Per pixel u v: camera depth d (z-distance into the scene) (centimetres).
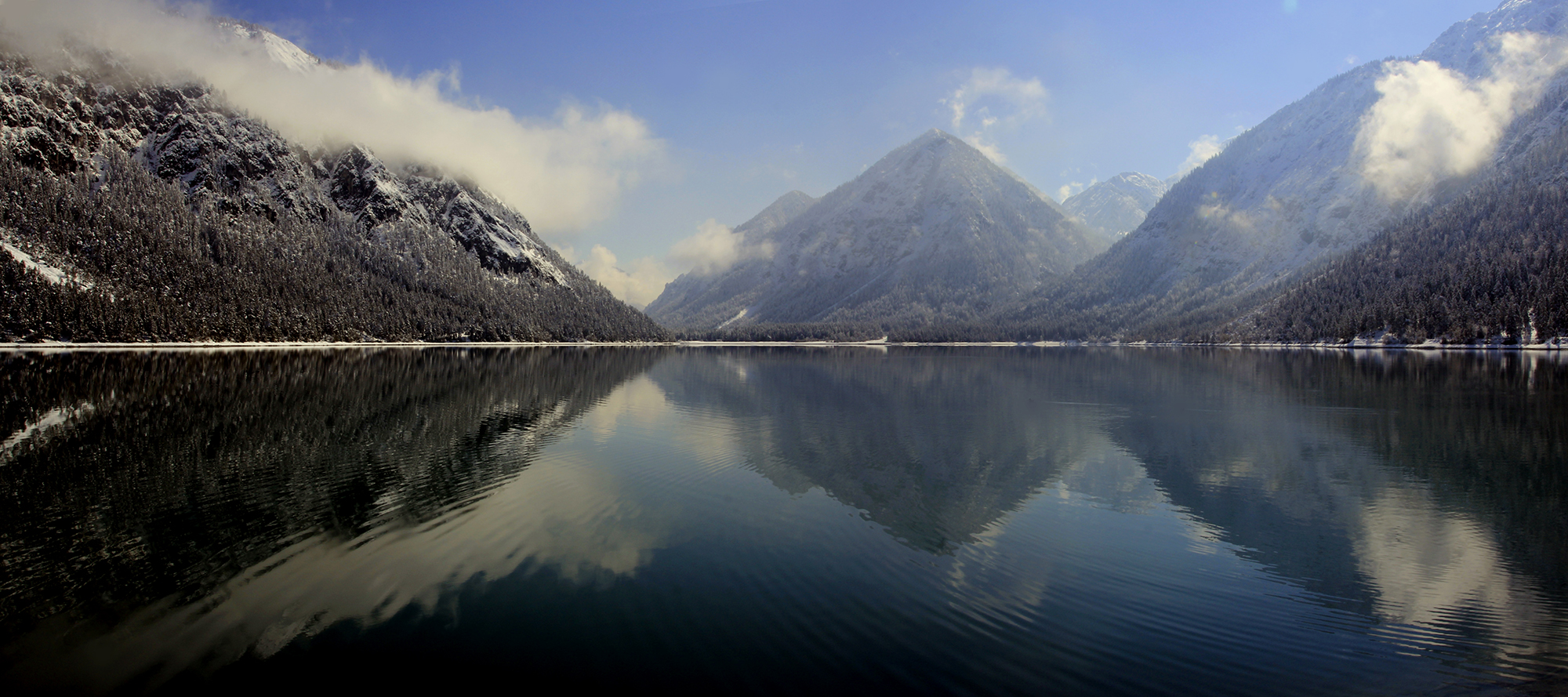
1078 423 4178
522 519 1914
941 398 5697
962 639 1211
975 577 1527
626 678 1042
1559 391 5750
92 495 2100
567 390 5938
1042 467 2848
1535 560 1734
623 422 3991
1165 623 1313
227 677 1038
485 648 1141
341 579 1445
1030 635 1235
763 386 6812
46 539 1675
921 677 1068
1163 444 3456
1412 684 1101
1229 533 1938
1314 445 3444
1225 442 3512
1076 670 1108
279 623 1228
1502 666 1170
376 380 6400
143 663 1076
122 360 8200
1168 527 1991
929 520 2002
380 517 1903
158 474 2389
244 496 2122
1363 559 1731
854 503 2180
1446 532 1973
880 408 4866
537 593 1382
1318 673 1128
